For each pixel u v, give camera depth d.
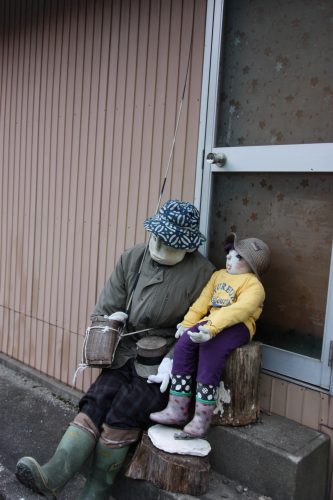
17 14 4.12
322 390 2.42
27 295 4.18
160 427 2.48
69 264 3.77
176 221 2.56
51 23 3.82
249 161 2.64
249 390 2.42
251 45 2.68
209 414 2.36
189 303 2.67
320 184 2.45
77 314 3.72
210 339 2.33
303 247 2.52
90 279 3.61
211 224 2.88
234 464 2.39
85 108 3.58
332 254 2.36
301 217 2.52
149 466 2.38
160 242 2.63
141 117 3.21
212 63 2.79
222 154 2.73
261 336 2.69
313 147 2.41
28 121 4.09
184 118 2.96
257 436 2.36
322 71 2.43
